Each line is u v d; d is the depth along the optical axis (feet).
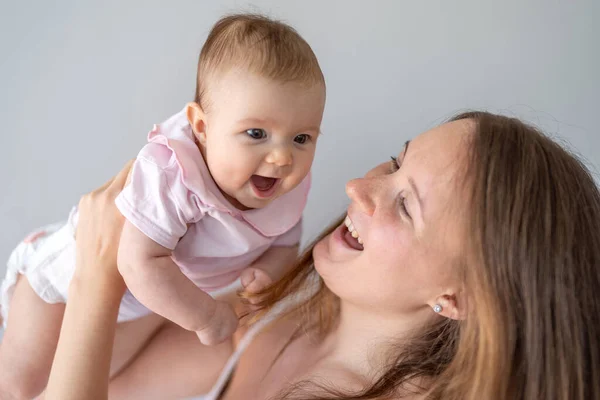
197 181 3.05
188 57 5.13
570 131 5.29
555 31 5.09
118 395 4.23
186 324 3.21
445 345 3.54
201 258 3.46
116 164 5.49
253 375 3.87
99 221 3.31
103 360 3.33
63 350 3.30
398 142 5.32
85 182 5.56
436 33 5.11
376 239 3.23
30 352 3.94
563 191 3.06
